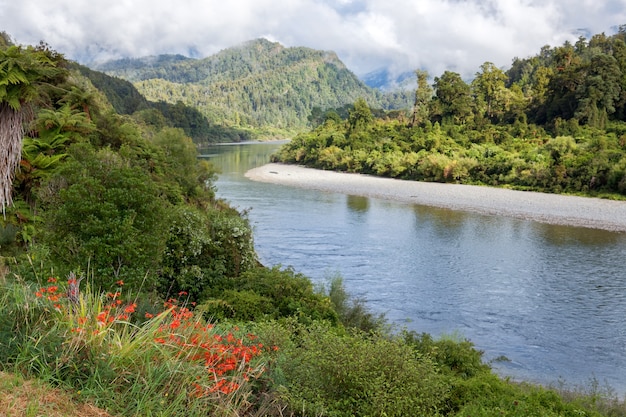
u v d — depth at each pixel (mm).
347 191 54906
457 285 22594
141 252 9859
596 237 32781
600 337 17062
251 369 5703
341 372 5812
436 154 66250
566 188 52250
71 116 18500
